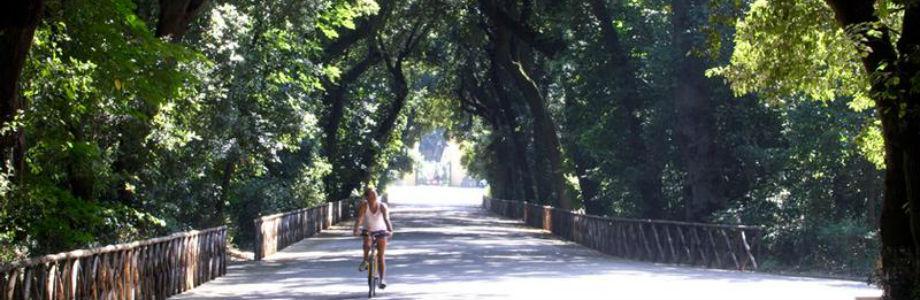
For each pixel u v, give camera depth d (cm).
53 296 1700
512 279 3030
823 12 2273
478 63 9312
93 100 2294
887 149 2047
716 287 2748
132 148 2916
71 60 2081
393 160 11612
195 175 3522
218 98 3519
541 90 8019
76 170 2481
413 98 9969
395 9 7450
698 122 4459
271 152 4316
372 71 9006
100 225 2725
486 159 11388
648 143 5138
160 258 2459
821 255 3603
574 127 6006
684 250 3884
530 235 6444
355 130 8338
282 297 2508
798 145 3816
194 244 2852
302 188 6269
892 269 2006
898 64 1852
